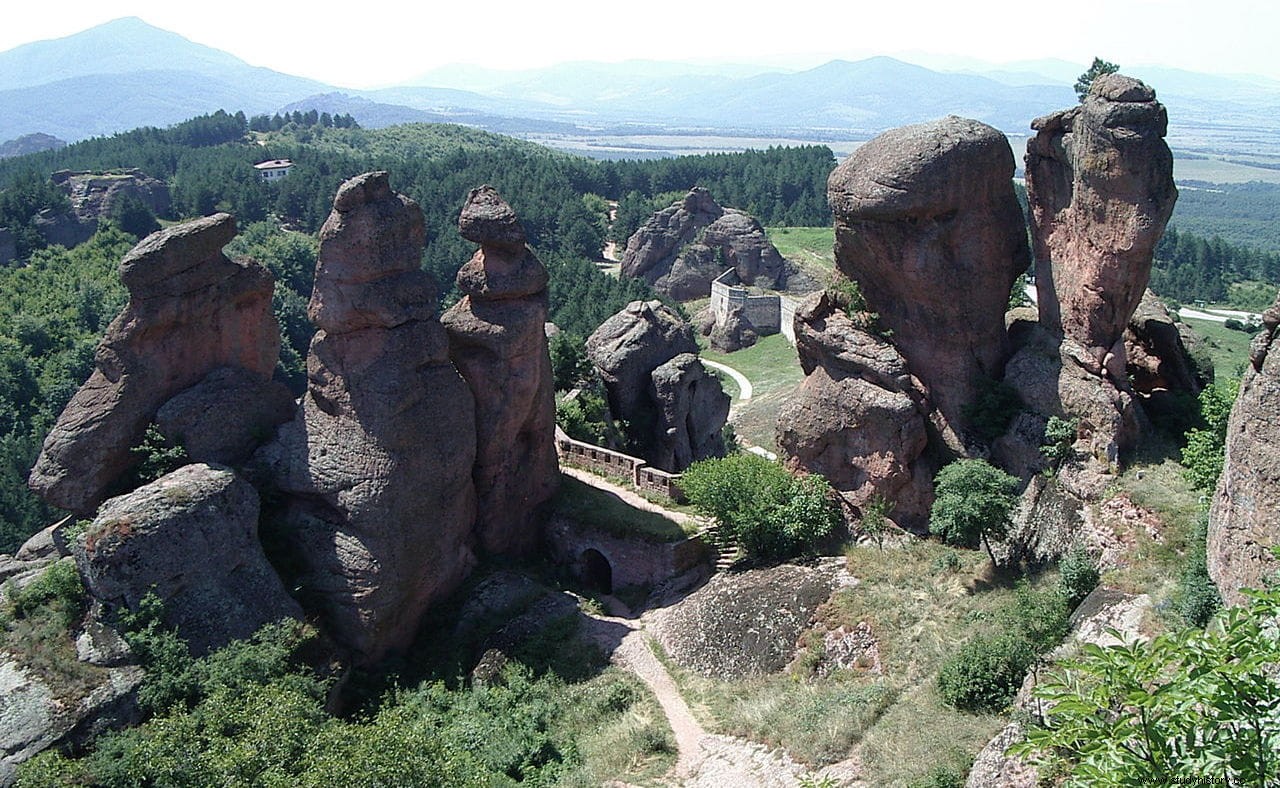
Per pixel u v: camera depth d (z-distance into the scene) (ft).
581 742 115.65
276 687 106.32
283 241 456.04
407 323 131.13
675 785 104.88
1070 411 131.13
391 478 127.95
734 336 422.82
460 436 135.54
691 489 146.10
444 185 554.87
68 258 416.87
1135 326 144.87
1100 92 127.95
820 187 634.43
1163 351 142.82
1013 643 103.81
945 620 118.42
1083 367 133.08
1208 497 115.96
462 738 114.21
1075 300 134.31
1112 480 124.47
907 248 137.39
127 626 112.68
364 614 126.62
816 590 128.77
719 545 147.64
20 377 315.58
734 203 647.15
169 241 132.36
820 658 119.85
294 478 131.54
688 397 211.82
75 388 318.65
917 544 134.92
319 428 132.26
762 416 302.45
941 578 127.03
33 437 297.53
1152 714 57.52
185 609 115.65
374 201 128.98
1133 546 115.65
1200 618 92.68
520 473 152.15
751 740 109.60
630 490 166.61
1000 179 137.39
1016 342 143.74
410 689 127.54
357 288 128.57
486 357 145.38
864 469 141.90
